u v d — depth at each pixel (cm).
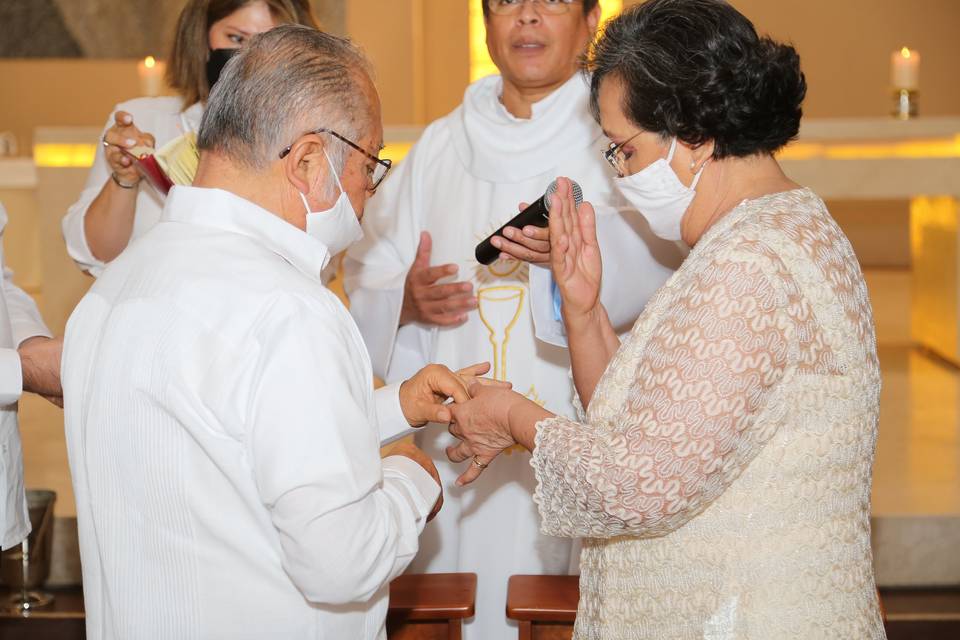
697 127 159
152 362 140
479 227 262
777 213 155
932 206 628
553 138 259
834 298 152
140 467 142
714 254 152
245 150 147
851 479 158
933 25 905
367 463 138
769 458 153
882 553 368
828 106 917
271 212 148
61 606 341
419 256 259
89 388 147
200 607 142
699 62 157
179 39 264
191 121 265
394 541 144
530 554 254
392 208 278
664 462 146
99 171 277
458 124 273
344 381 138
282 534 136
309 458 134
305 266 148
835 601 155
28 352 176
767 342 146
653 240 248
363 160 152
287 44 148
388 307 262
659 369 149
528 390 255
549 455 158
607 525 152
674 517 150
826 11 909
